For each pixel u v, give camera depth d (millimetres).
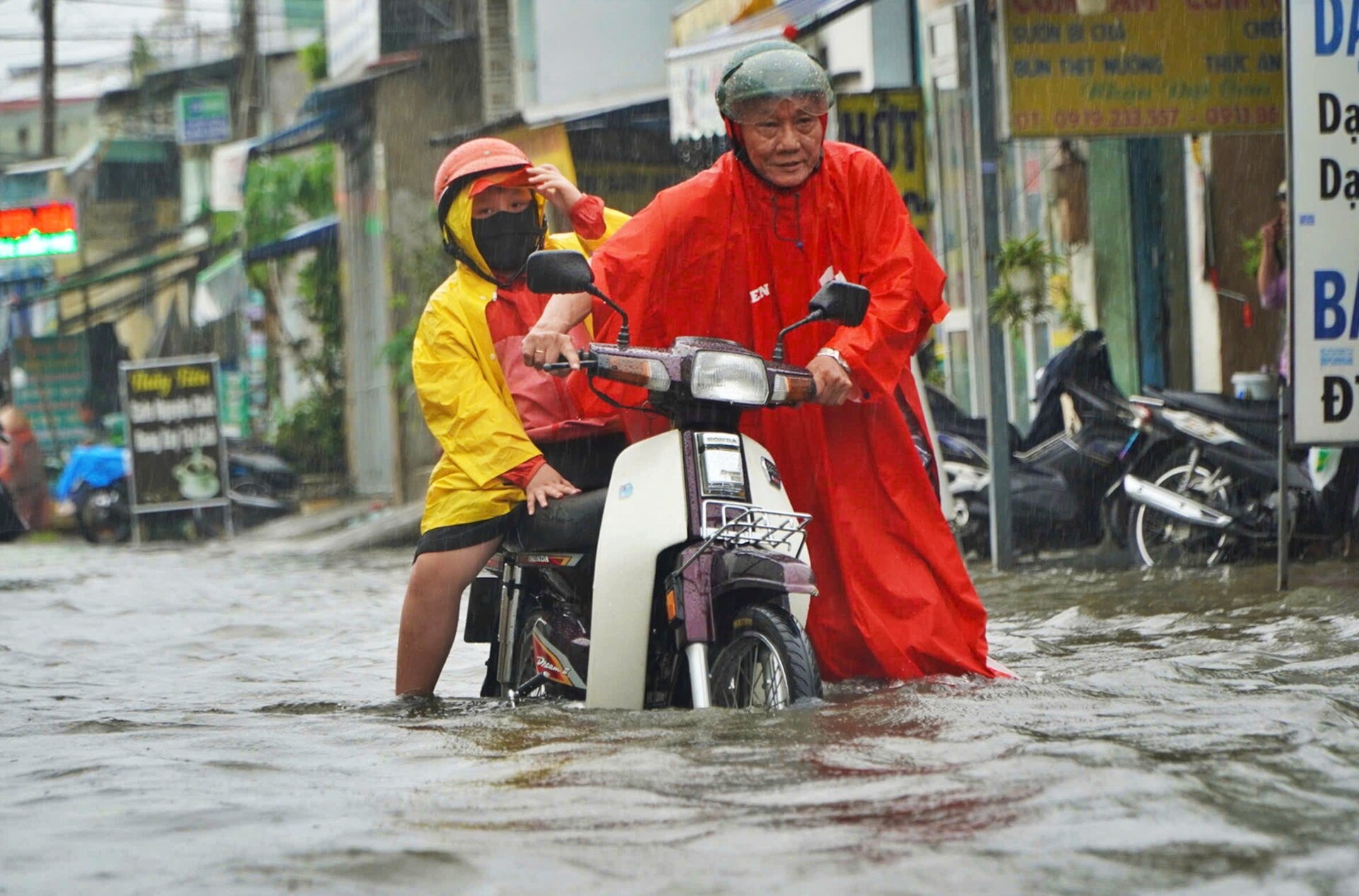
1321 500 19984
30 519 55906
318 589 24781
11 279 74562
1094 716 8883
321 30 74562
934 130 31906
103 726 10789
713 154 27969
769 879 5875
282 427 58625
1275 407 20594
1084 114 20938
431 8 51344
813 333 11266
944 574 11227
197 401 46719
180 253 68438
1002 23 20719
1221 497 20297
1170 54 21078
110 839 6988
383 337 54250
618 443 11414
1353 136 16078
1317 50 16000
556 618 10891
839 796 7074
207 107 71062
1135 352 28766
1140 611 15602
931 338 28641
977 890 5672
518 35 45906
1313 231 16062
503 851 6406
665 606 10000
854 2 25328
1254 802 6727
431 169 51625
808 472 11234
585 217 11641
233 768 8641
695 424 10125
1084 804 6715
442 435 11445
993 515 21141
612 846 6414
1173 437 20609
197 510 47188
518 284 11633
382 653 15914
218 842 6844
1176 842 6184
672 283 11164
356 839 6719
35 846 6910
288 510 53219
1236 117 21203
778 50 11008
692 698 9578
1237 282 27141
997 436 21172
